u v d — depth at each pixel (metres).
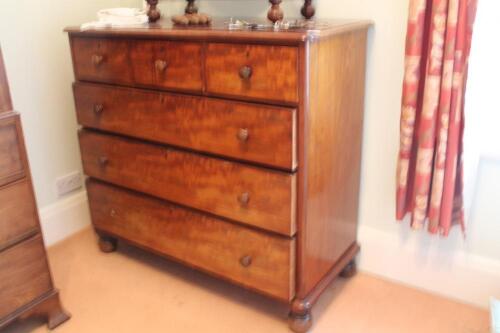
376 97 1.77
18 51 1.97
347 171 1.75
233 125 1.50
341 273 1.95
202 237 1.75
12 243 1.55
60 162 2.24
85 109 1.90
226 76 1.46
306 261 1.59
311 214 1.54
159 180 1.79
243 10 2.01
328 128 1.53
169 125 1.66
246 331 1.69
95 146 1.94
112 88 1.77
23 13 1.95
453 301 1.82
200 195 1.69
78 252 2.19
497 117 1.58
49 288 1.70
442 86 1.49
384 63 1.71
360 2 1.70
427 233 1.81
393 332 1.67
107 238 2.15
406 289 1.89
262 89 1.41
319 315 1.75
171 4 2.20
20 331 1.71
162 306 1.83
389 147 1.80
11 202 1.52
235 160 1.56
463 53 1.46
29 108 2.06
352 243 1.94
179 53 1.54
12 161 1.49
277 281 1.61
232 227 1.65
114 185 1.99
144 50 1.62
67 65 2.17
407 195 1.74
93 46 1.77
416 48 1.51
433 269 1.84
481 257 1.75
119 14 1.80
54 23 2.07
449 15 1.41
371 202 1.91
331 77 1.47
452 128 1.52
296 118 1.38
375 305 1.80
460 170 1.60
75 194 2.35
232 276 1.73
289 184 1.45
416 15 1.47
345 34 1.50
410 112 1.58
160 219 1.86
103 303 1.85
